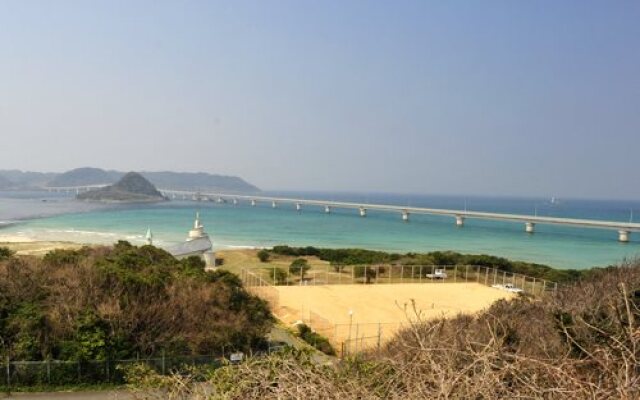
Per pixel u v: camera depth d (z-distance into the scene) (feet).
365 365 20.92
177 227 317.63
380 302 103.14
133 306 62.23
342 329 81.10
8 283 64.90
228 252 193.16
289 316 89.30
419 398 13.96
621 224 262.88
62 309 61.52
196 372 26.27
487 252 220.84
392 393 15.05
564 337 22.11
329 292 112.47
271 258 181.27
